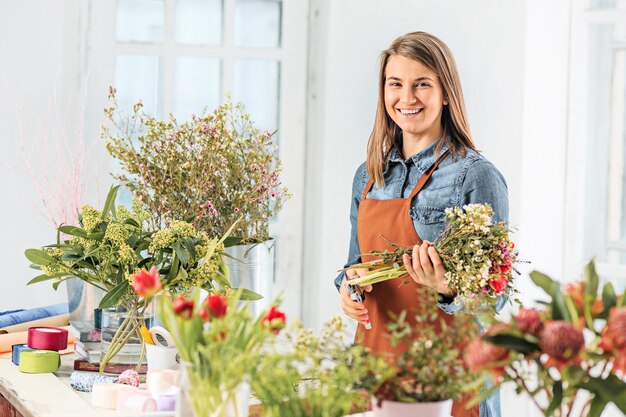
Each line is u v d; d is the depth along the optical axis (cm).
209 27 425
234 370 154
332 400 152
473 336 161
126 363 231
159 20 416
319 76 432
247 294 243
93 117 401
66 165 386
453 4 404
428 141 279
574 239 399
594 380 145
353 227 301
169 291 231
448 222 266
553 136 401
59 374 241
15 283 378
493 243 237
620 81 393
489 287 237
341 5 418
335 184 422
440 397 164
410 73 272
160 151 267
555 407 146
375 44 415
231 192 271
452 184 267
